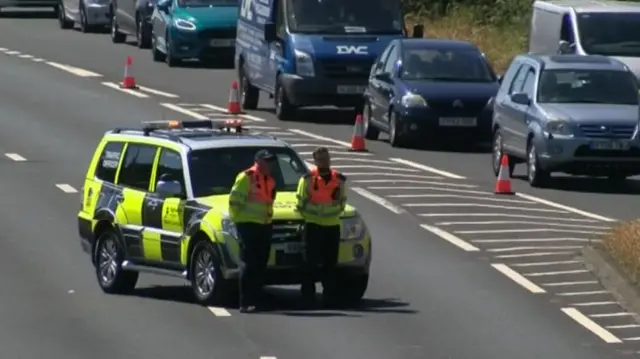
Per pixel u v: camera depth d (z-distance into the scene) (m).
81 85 144.38
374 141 116.38
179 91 142.00
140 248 64.31
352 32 124.50
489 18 176.12
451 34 171.38
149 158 65.19
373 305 62.53
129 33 181.12
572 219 84.81
